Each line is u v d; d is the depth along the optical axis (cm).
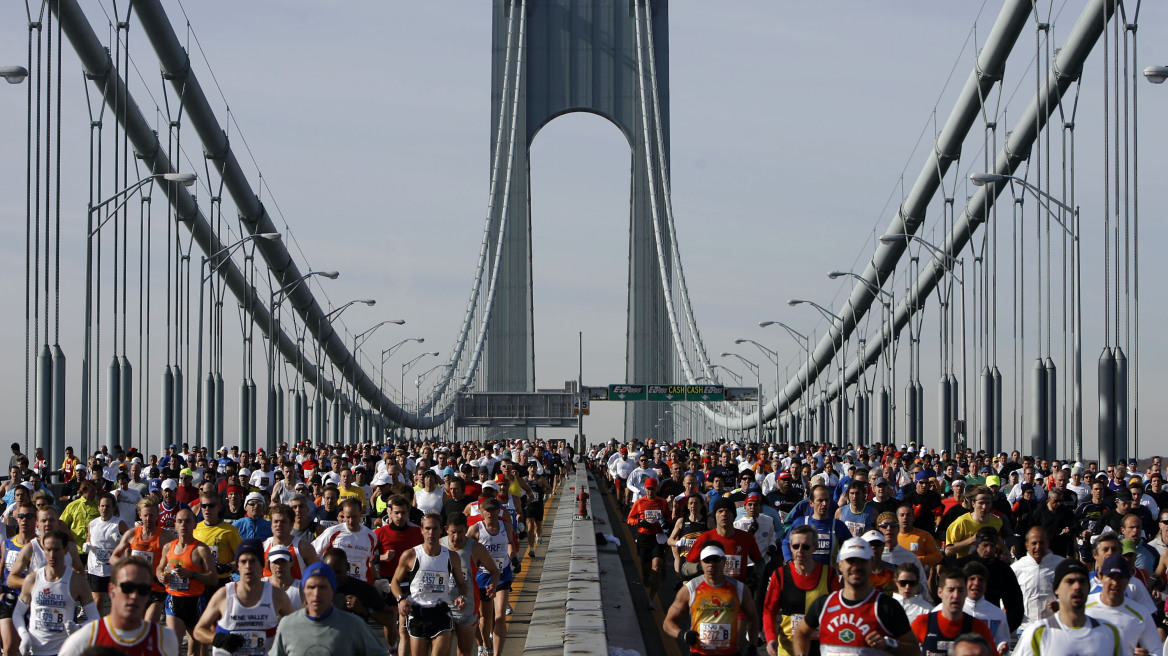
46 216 4072
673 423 15412
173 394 5381
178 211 5875
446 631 1240
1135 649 962
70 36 4494
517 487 2428
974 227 6147
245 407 6400
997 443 5541
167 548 1309
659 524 1930
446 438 12838
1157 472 2812
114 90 4903
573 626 1313
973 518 1509
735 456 3972
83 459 4056
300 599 1120
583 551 2227
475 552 1314
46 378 3891
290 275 7581
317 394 8488
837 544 1385
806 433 9612
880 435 6725
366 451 4069
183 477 2303
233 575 1408
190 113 5747
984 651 750
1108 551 1041
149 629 841
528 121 16188
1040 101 4994
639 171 15938
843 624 912
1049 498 1831
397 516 1385
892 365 6669
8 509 1634
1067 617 895
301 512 1423
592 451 8581
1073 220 4097
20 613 1162
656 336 15375
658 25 16375
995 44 5488
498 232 14800
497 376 15088
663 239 15575
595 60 16338
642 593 2066
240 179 6450
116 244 5084
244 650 1034
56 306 4072
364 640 912
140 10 5053
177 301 5772
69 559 1177
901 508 1410
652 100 16250
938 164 6316
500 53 16438
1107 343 3947
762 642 1503
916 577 1041
